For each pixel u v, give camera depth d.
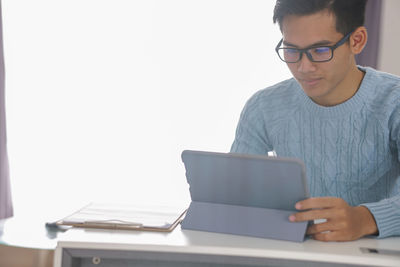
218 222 1.17
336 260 1.01
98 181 3.82
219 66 3.68
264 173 1.11
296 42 1.22
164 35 3.69
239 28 3.65
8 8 3.73
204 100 3.71
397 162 1.41
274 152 1.58
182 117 3.74
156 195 3.79
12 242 1.82
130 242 1.06
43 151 3.82
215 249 1.04
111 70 3.74
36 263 1.76
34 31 3.74
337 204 1.12
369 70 1.41
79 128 3.79
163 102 3.74
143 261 1.11
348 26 1.21
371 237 1.17
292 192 1.12
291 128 1.46
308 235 1.15
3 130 3.55
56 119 3.80
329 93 1.37
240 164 1.13
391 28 3.51
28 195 3.84
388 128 1.35
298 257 1.02
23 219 2.42
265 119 1.51
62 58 3.75
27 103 3.79
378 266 0.99
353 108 1.38
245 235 1.14
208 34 3.67
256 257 1.03
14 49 3.76
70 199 3.83
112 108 3.77
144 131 3.77
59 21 3.72
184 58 3.70
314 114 1.43
